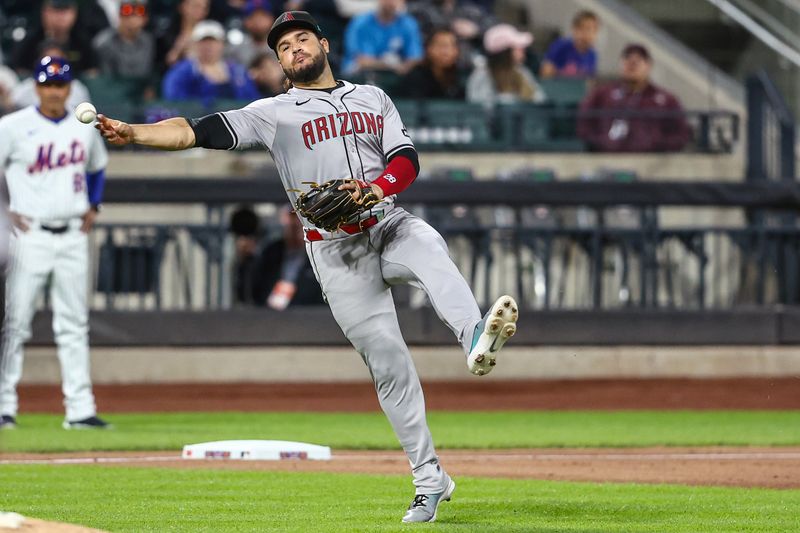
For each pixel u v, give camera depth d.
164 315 48.44
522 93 63.03
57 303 36.34
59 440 33.97
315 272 19.92
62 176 35.31
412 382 19.80
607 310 49.72
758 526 20.28
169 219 53.75
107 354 48.81
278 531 19.31
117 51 61.34
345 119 19.58
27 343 48.56
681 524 20.39
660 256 51.53
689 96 66.88
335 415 42.31
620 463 30.33
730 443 34.62
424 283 19.08
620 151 60.28
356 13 70.38
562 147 60.06
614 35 71.00
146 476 27.12
